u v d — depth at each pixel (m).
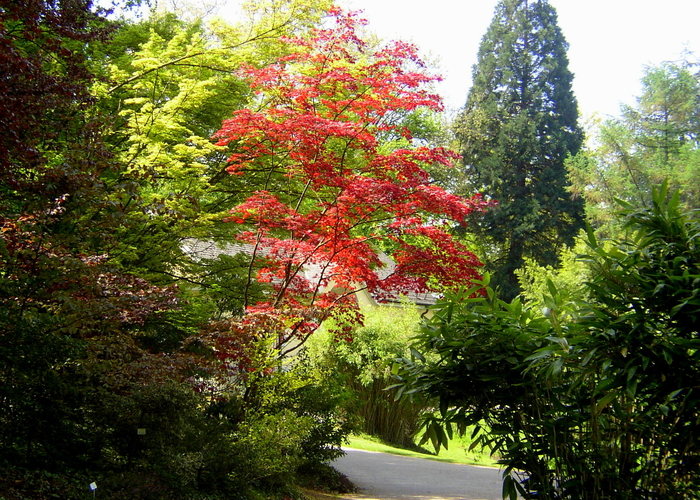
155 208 8.06
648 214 4.69
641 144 37.97
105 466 7.23
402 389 5.50
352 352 19.55
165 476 7.48
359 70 11.12
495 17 42.75
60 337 6.83
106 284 7.34
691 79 37.44
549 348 4.62
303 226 10.94
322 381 11.88
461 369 5.26
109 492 6.66
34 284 7.14
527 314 5.11
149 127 10.98
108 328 7.69
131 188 7.73
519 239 38.34
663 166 35.78
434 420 5.72
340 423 12.19
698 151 33.88
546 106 40.88
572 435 5.02
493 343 5.10
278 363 10.63
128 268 10.69
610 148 37.41
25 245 6.86
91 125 7.98
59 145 9.02
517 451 5.20
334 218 11.13
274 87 11.51
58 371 6.98
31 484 6.16
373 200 10.32
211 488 8.34
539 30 41.22
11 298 7.03
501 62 41.38
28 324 6.54
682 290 4.24
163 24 15.02
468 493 12.36
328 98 11.56
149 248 11.09
